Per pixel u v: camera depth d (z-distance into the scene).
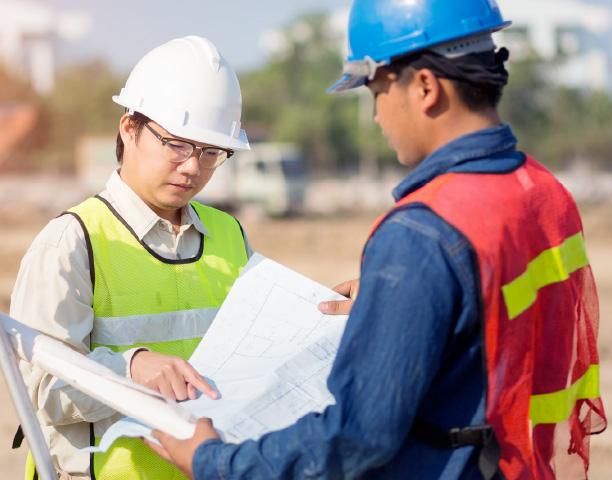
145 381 1.98
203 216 2.62
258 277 2.26
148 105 2.32
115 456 2.21
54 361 1.90
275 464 1.61
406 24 1.71
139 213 2.38
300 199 23.83
